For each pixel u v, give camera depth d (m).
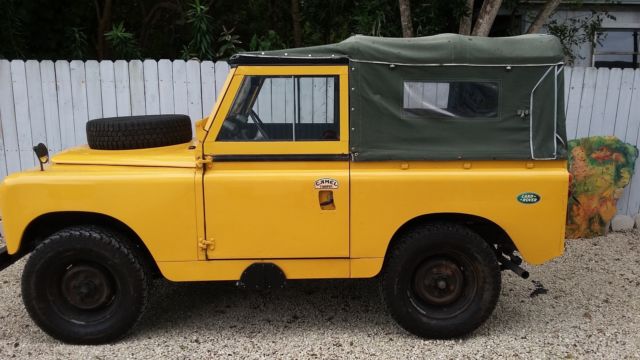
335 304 4.45
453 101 3.56
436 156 3.56
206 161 3.53
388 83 3.52
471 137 3.58
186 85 6.05
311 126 3.58
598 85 6.14
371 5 6.97
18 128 6.05
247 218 3.57
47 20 8.67
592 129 6.23
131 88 6.03
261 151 3.55
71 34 8.46
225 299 4.56
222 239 3.58
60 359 3.54
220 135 3.56
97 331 3.67
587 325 4.05
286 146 3.56
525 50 3.51
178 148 3.90
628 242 6.02
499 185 3.57
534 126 3.56
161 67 6.02
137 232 3.55
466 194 3.58
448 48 3.49
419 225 3.71
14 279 4.96
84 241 3.54
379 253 3.63
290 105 3.56
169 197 3.53
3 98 5.99
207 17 7.43
